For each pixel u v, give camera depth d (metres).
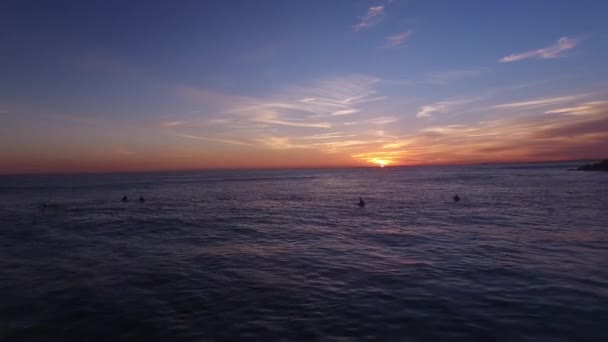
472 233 19.00
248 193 53.25
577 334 7.32
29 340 7.49
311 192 54.09
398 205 34.19
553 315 8.23
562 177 76.56
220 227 22.78
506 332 7.48
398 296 9.77
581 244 15.55
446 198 39.47
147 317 8.62
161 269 12.84
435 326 7.86
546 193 40.59
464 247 15.59
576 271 11.56
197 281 11.40
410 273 11.88
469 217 25.05
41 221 25.86
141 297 9.97
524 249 14.88
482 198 37.69
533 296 9.45
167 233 20.70
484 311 8.58
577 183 55.91
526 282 10.59
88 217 27.95
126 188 67.06
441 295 9.74
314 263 13.52
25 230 21.98
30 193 54.97
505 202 33.44
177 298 9.87
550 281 10.62
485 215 25.70
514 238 17.28
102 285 11.02
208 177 136.62
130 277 11.86
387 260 13.71
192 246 16.98
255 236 19.56
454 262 13.09
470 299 9.38
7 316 8.69
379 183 77.44
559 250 14.55
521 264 12.53
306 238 18.83
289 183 84.19
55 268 13.03
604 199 32.94
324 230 21.33
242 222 24.98
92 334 7.76
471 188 52.91
